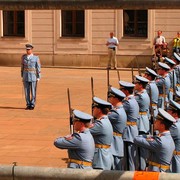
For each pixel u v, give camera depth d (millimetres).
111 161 21844
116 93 23812
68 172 15656
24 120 37594
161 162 19703
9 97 46375
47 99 45438
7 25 72688
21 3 12500
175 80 37594
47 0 12398
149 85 29969
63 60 71625
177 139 20672
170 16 68562
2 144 31125
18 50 72438
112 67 68438
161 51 65250
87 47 71000
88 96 46594
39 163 27188
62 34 71562
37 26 72000
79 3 12398
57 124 36312
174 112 21516
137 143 19859
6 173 15938
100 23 70375
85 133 19781
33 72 40906
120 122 23500
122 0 12266
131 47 69438
